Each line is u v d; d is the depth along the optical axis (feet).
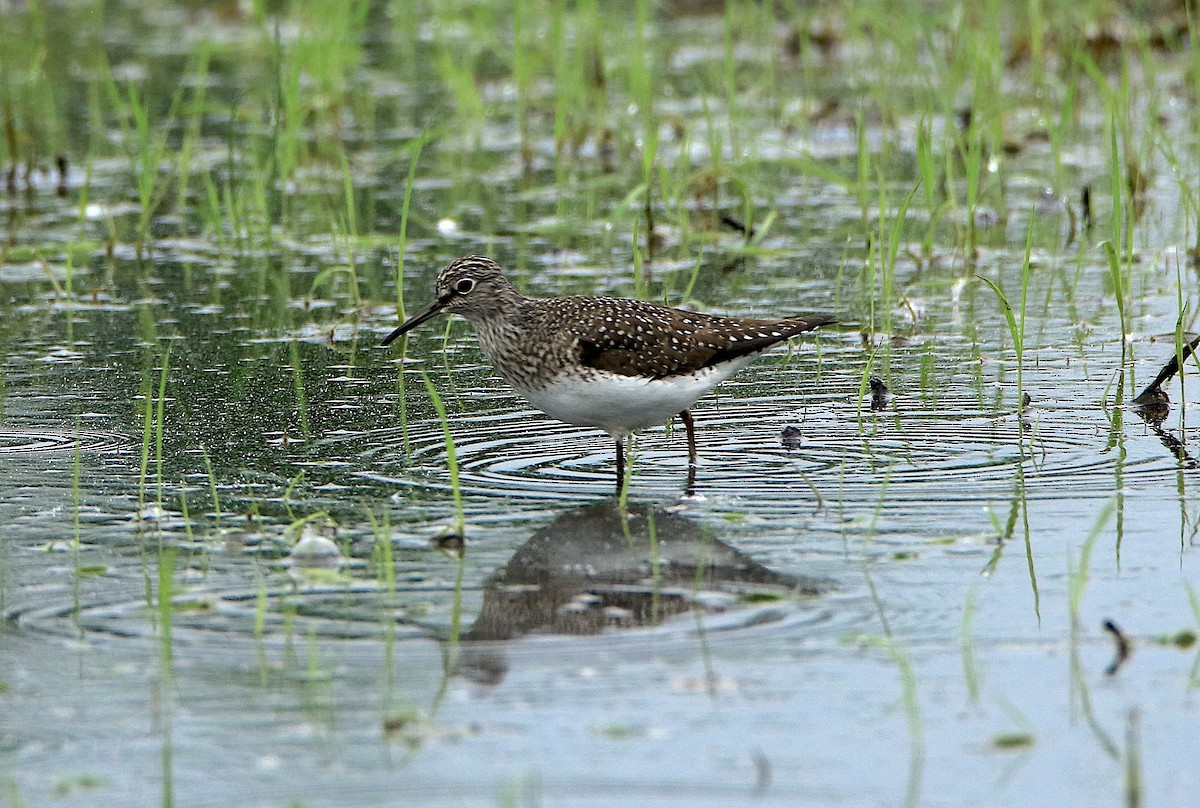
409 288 61.52
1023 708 28.50
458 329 57.00
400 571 35.17
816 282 61.00
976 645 30.99
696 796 25.84
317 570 35.12
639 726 28.02
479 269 43.60
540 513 38.86
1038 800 25.59
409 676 29.99
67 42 103.04
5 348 54.39
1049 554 35.42
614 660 30.58
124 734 28.02
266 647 31.40
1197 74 68.08
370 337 55.93
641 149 78.28
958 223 65.05
